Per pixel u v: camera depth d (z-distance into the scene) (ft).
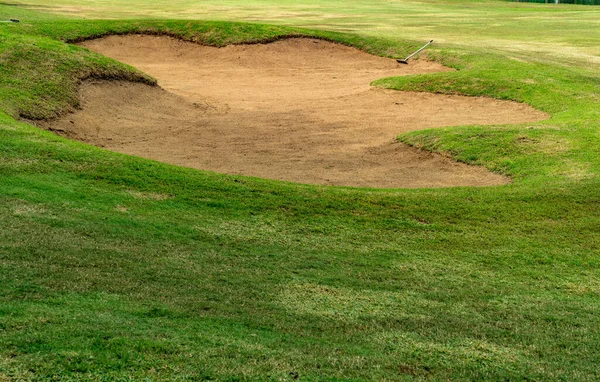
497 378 25.39
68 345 23.54
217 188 47.67
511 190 51.57
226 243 38.55
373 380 23.99
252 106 88.94
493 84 93.45
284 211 44.70
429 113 84.99
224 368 23.47
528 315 32.01
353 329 28.91
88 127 69.36
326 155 66.59
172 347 24.58
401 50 120.98
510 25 171.83
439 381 24.63
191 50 122.31
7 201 39.73
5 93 67.21
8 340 23.32
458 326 30.14
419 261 38.50
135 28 125.18
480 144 65.10
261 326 28.14
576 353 28.22
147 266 33.53
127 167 49.11
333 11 198.08
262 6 204.23
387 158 65.98
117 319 26.63
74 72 78.38
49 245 34.32
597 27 166.81
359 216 45.01
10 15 127.65
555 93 88.17
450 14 200.64
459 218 45.78
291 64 117.60
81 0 194.18
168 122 77.36
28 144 50.26
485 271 37.60
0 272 30.09
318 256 37.99
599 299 34.58
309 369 24.26
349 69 114.93
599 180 53.16
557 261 39.40
